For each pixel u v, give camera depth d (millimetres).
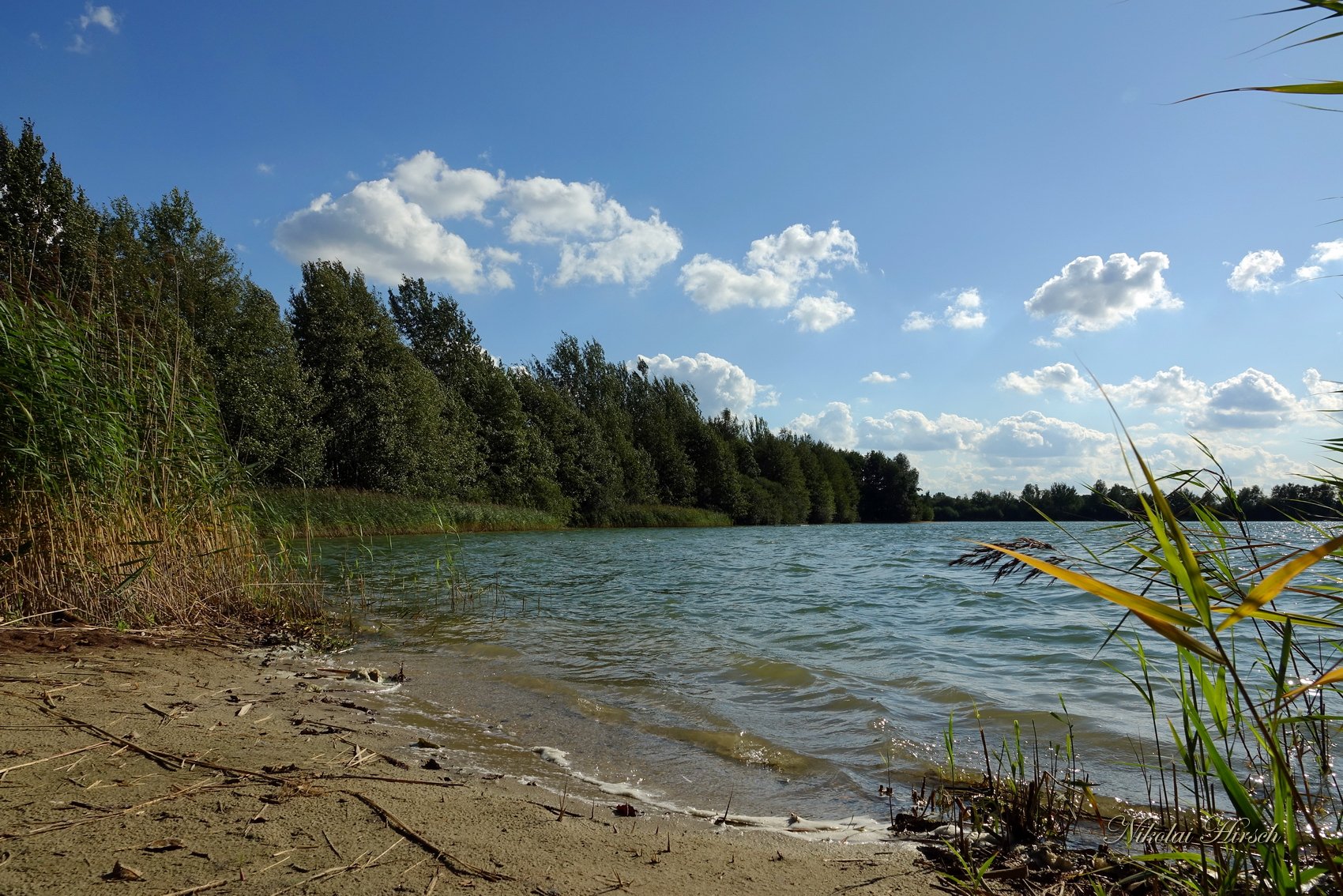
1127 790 3674
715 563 18859
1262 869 2109
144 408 7121
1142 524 2400
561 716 5004
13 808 2697
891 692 5691
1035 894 2643
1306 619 1427
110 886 2191
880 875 2771
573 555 20828
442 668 6355
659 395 72875
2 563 5848
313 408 31875
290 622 7707
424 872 2469
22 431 6070
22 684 4434
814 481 78188
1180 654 2111
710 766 4113
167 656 5758
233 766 3371
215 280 28172
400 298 53969
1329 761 2547
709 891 2543
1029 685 5832
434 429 37469
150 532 6879
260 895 2211
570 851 2775
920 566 18453
